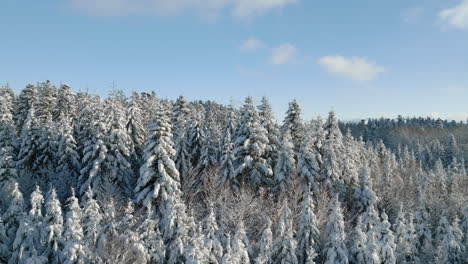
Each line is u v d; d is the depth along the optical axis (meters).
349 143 56.62
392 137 158.88
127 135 45.94
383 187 56.38
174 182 35.53
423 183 61.09
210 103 100.31
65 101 61.81
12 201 32.91
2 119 50.81
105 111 45.84
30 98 60.31
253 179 44.09
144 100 79.94
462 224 46.34
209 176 42.81
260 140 45.50
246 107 46.31
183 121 52.66
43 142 46.84
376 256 33.94
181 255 30.08
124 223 30.36
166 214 33.12
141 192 35.72
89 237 28.59
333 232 34.62
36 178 44.97
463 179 72.44
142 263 27.69
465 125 177.12
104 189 40.44
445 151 110.31
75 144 46.88
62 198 42.31
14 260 28.98
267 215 35.91
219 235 33.72
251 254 32.97
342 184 46.41
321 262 35.97
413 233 42.16
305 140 45.97
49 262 29.14
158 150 35.50
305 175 44.22
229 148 43.72
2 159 37.50
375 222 39.47
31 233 29.34
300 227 36.03
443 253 39.75
